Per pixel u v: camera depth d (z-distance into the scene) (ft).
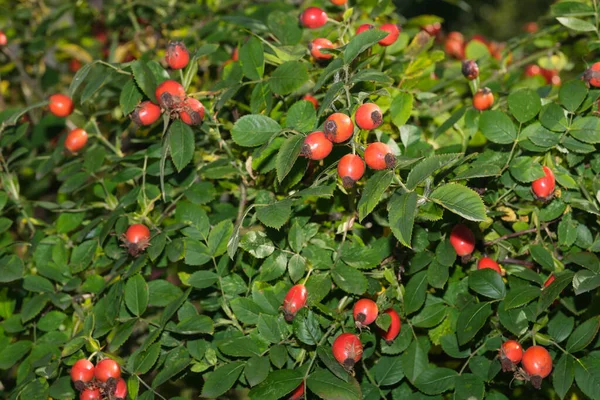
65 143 2.59
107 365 2.11
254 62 2.27
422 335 2.27
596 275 2.02
